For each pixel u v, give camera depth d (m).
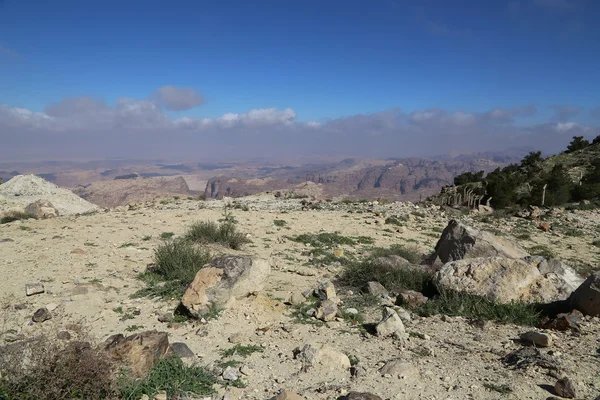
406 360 5.34
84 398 3.87
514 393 4.39
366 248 13.70
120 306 7.06
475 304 7.37
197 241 12.03
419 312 7.54
